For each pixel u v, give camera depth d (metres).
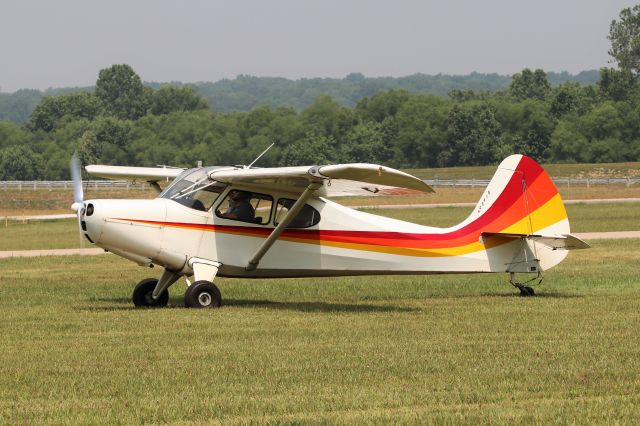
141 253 40.78
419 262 44.91
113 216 40.06
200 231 41.44
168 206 41.16
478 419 21.59
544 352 29.62
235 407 22.86
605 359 28.42
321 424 21.27
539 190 46.78
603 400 23.39
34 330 34.19
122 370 26.97
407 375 26.36
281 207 42.72
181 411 22.52
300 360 28.42
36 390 24.64
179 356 29.06
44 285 51.44
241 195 42.06
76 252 77.81
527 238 46.25
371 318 37.44
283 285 51.78
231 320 36.69
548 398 23.78
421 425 21.17
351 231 43.81
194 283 40.91
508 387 24.95
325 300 45.44
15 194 172.50
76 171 43.75
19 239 95.88
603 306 41.00
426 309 40.81
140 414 22.23
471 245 45.78
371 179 38.00
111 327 34.91
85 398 23.83
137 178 48.00
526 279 53.38
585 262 62.59
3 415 22.08
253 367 27.39
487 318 37.38
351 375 26.36
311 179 38.84
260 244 42.38
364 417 21.83
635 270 57.06
